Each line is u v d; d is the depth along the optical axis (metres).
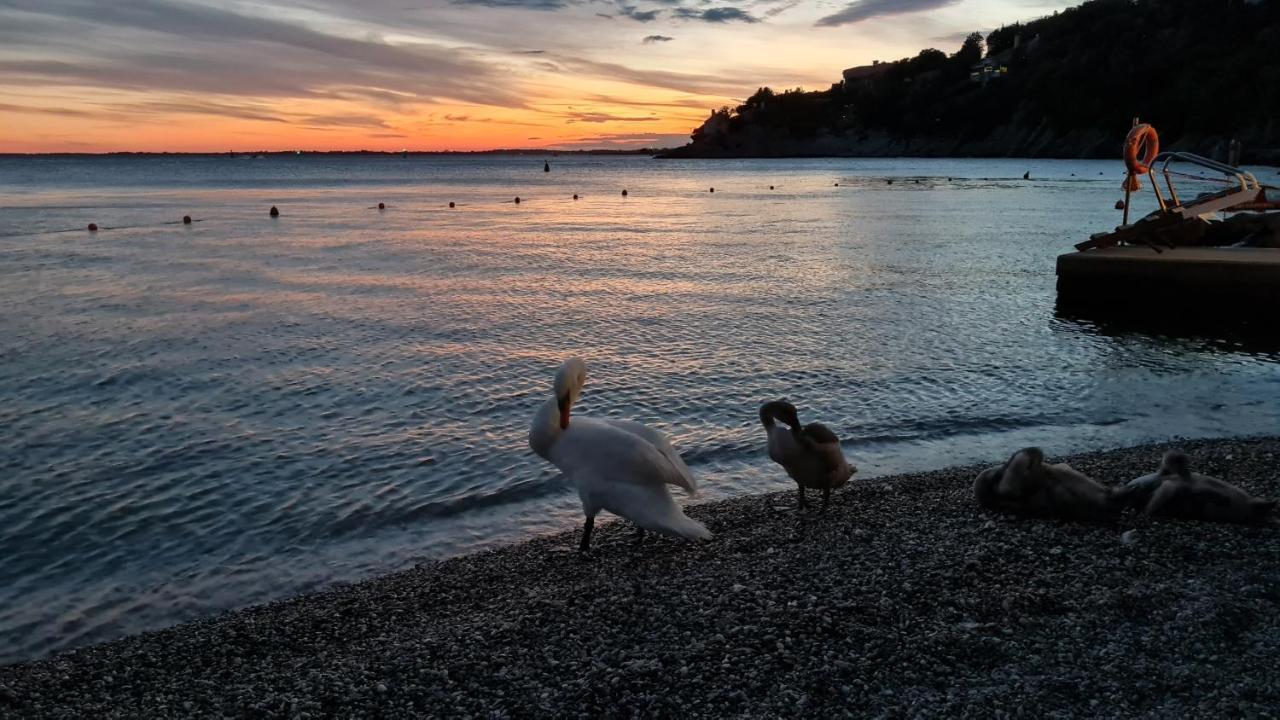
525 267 34.69
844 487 10.48
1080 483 8.45
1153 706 5.14
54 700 6.27
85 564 9.29
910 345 20.06
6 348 19.53
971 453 12.61
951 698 5.29
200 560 9.36
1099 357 19.08
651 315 23.83
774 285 29.53
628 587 7.20
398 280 30.91
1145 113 197.25
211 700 5.95
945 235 47.59
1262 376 17.34
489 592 7.86
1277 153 144.25
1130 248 23.98
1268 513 8.06
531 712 5.36
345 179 153.00
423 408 14.93
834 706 5.26
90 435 13.46
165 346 19.84
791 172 176.25
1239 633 5.97
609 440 7.95
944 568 7.20
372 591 8.11
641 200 86.38
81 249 40.78
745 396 15.66
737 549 8.22
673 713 5.26
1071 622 6.19
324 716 5.46
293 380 16.80
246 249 41.41
